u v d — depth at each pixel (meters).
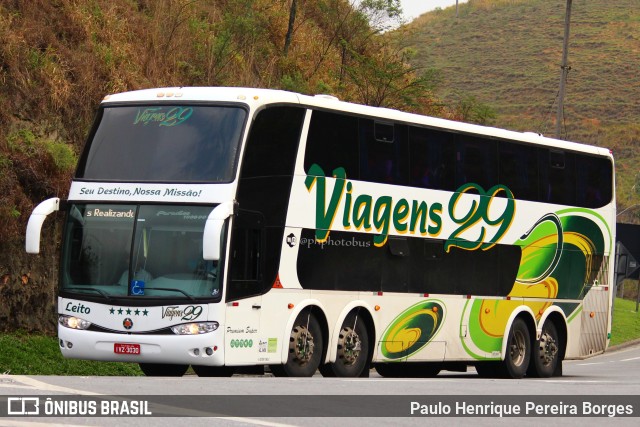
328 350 20.34
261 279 18.95
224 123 18.98
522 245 25.20
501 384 18.64
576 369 33.75
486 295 24.22
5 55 27.06
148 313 18.28
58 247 26.39
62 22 29.94
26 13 29.17
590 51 131.12
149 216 18.70
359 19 47.19
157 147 19.14
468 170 23.81
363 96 42.88
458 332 23.45
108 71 30.14
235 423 11.02
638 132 112.38
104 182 19.14
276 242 19.30
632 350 48.31
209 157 18.75
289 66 41.50
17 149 26.23
